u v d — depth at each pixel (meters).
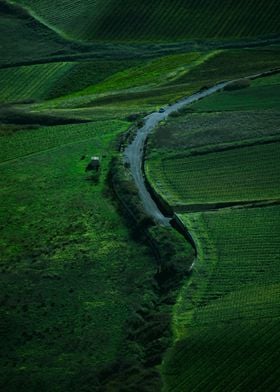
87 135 126.38
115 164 113.81
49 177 113.06
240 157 112.75
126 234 97.50
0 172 115.62
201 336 75.75
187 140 119.06
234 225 94.81
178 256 90.00
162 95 143.62
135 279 88.56
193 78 155.12
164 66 164.38
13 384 74.50
